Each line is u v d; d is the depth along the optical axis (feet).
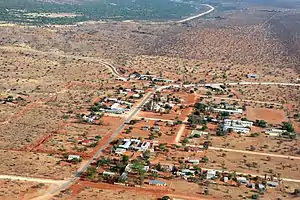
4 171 558.97
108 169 586.04
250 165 621.72
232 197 532.32
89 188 534.37
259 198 533.55
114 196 518.78
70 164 595.06
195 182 563.48
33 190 519.19
